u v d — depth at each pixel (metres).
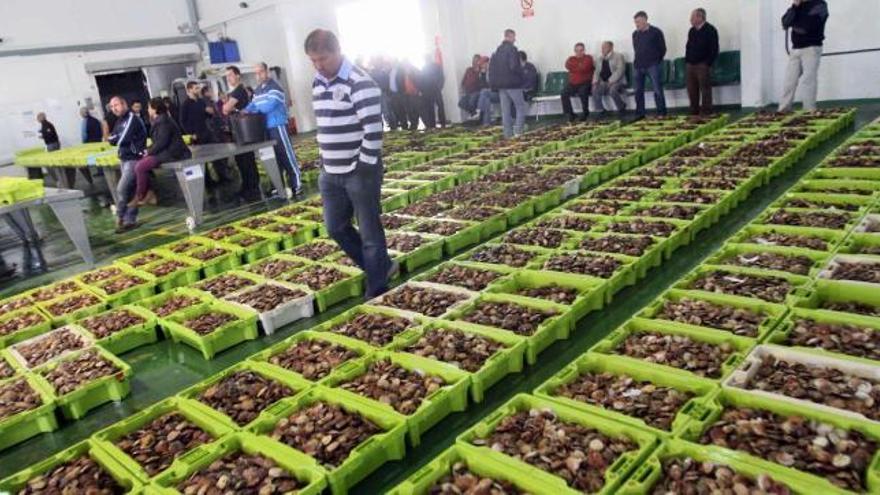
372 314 4.14
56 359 4.12
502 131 11.83
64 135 16.62
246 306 4.64
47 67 16.19
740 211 5.75
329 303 4.93
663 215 5.42
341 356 3.60
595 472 2.34
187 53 18.81
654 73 11.18
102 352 4.17
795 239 4.31
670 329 3.33
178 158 8.27
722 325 3.30
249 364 3.67
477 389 3.26
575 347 3.78
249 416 3.12
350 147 4.20
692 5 11.59
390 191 7.77
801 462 2.21
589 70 12.27
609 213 5.69
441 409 3.18
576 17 13.08
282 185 9.12
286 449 2.75
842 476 2.11
